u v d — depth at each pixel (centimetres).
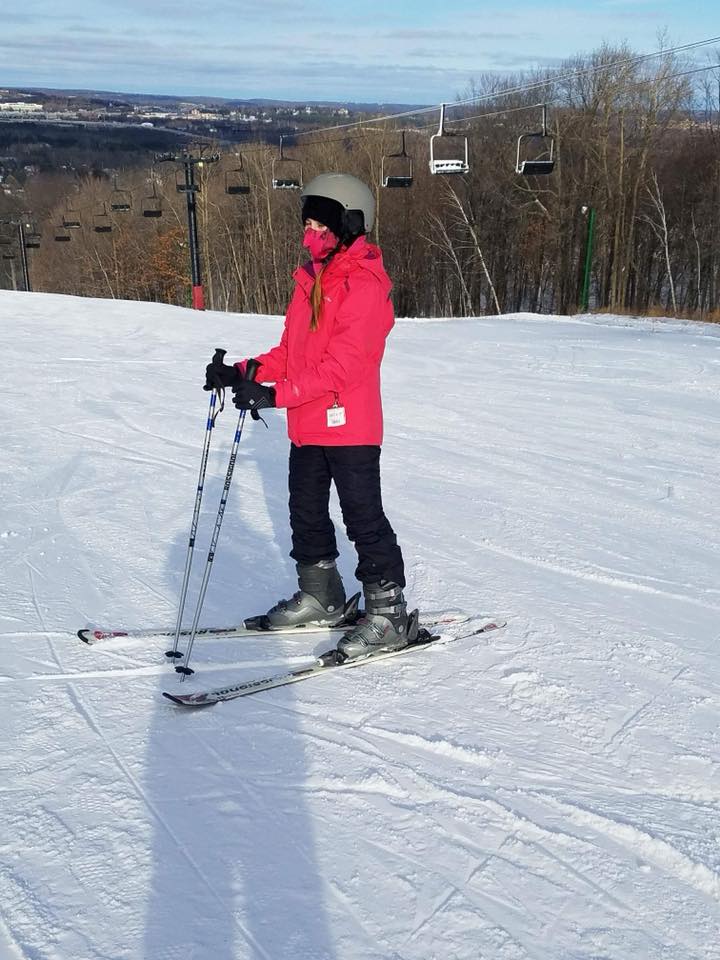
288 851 191
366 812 205
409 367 892
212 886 180
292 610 302
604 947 168
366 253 264
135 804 205
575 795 214
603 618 324
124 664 276
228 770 220
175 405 705
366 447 273
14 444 568
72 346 1003
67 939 165
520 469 543
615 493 496
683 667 285
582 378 841
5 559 367
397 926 171
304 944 166
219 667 276
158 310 1380
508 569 373
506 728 244
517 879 185
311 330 266
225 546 390
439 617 318
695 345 1035
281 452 568
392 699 258
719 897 183
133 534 402
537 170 1641
